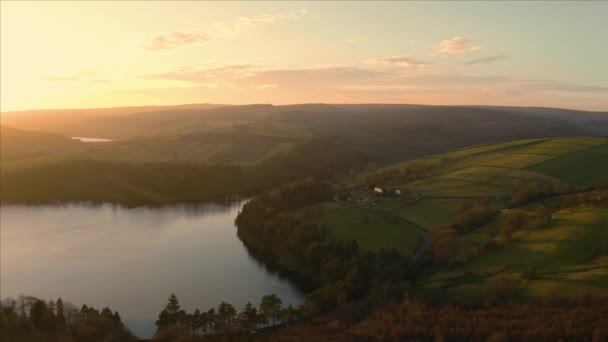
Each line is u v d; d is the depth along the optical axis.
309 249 122.50
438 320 76.31
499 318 74.19
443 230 126.19
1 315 89.50
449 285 93.38
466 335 70.62
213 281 122.69
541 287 83.94
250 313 91.25
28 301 102.12
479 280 93.50
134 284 121.00
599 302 73.75
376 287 96.31
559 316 71.00
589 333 65.19
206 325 91.12
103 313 90.56
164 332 83.38
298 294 113.44
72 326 88.00
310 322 89.50
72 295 114.31
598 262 92.06
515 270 95.19
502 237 116.12
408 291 91.69
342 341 74.94
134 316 102.56
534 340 66.00
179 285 120.12
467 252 113.50
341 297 94.94
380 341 72.44
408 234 138.12
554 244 105.00
